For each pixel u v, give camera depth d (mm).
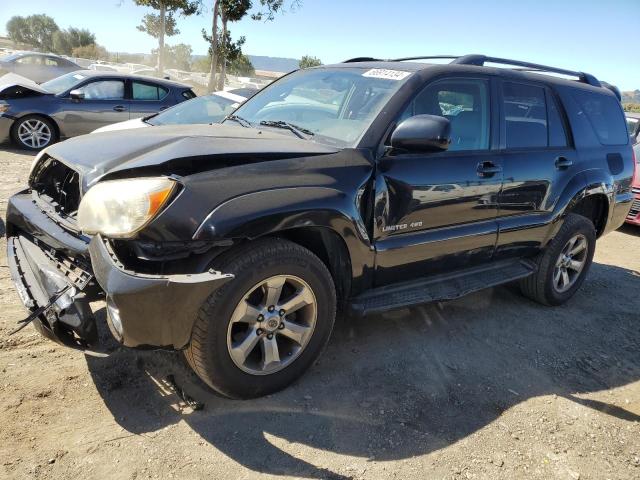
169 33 25906
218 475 2309
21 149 9734
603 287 5234
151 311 2332
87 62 32500
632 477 2568
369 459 2492
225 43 19219
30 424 2482
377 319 3910
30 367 2900
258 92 4242
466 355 3551
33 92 9750
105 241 2441
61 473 2230
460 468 2496
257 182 2592
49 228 2836
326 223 2732
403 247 3195
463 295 3551
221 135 3092
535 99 4078
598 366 3611
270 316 2705
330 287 2873
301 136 3252
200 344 2500
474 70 3645
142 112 10469
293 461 2430
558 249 4285
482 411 2949
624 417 3041
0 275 4012
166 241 2350
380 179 3020
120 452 2379
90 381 2838
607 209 4727
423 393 3055
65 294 2467
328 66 4023
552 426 2881
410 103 3242
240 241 2562
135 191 2357
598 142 4598
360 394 2977
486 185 3557
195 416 2654
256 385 2756
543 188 3982
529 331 4027
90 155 2855
